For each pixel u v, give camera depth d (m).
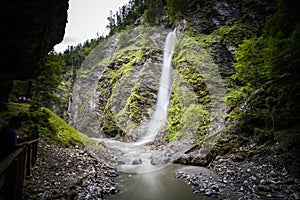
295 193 5.84
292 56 7.50
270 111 9.21
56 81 21.38
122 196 6.57
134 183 7.84
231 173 8.13
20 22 5.97
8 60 7.04
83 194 6.11
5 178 3.72
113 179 8.27
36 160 7.87
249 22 19.53
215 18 21.94
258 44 11.61
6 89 10.92
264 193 6.22
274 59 8.25
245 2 20.66
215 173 8.62
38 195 5.48
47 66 20.08
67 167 8.05
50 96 22.03
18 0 5.47
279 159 7.73
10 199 3.70
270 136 8.98
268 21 11.68
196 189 7.18
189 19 24.16
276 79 8.33
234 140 10.40
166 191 7.03
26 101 18.36
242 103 12.30
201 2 24.16
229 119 12.06
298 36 7.43
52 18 6.78
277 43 8.44
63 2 7.12
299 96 7.75
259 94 11.08
